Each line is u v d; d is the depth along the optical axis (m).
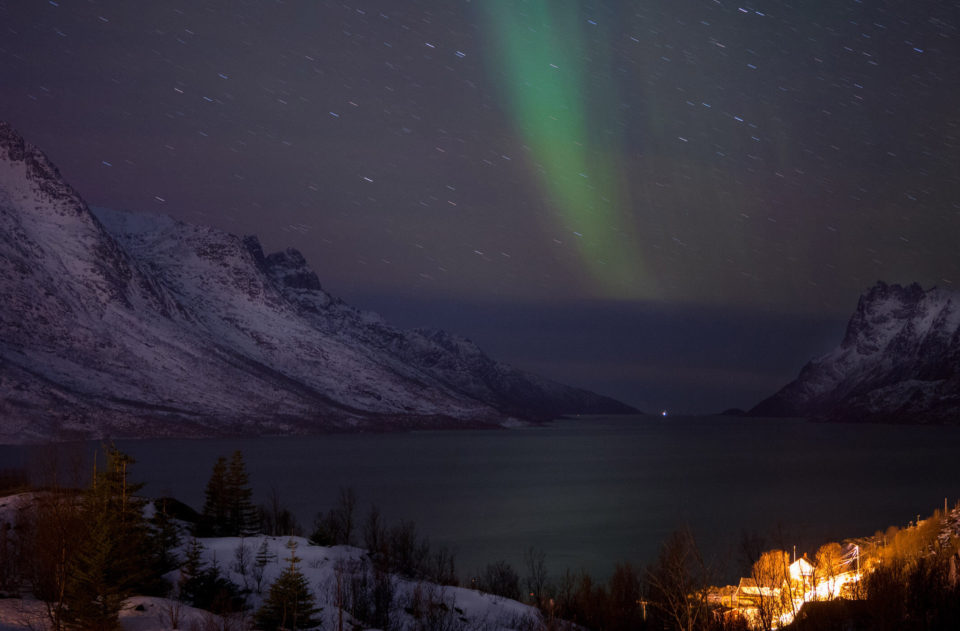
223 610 66.31
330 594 75.69
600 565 147.75
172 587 72.50
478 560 153.62
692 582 71.75
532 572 130.50
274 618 63.91
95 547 58.84
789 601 74.50
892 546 90.50
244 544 87.88
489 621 76.12
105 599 57.88
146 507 93.31
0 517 70.31
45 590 61.78
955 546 74.25
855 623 59.78
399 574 89.31
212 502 101.50
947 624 55.44
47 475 77.44
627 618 77.12
